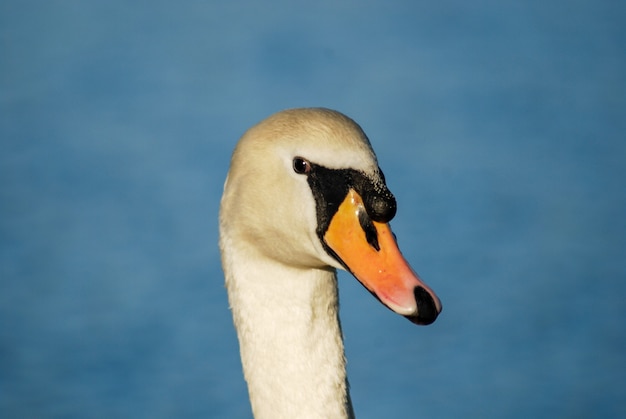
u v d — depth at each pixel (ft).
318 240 22.45
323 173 22.33
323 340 23.65
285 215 22.79
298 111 23.07
